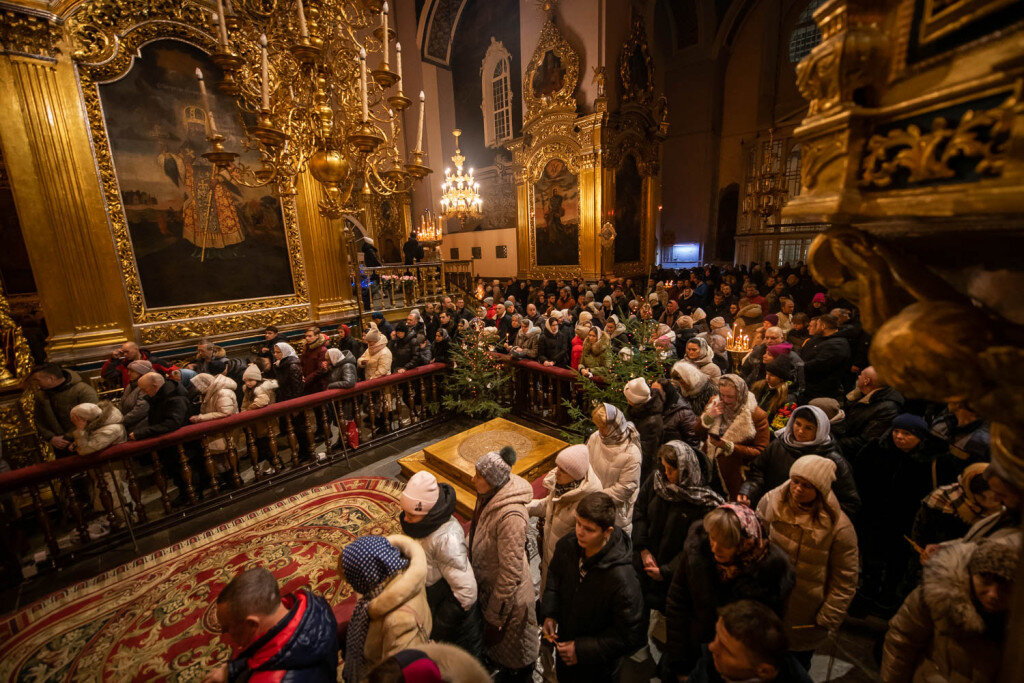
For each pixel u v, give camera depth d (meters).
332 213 4.04
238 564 3.76
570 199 14.84
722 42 19.48
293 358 5.49
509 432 5.13
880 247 0.68
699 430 3.30
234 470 4.72
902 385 0.60
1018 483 0.57
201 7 7.11
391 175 4.22
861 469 2.92
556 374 5.69
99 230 6.57
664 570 2.45
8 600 3.48
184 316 7.43
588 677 2.14
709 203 20.89
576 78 13.85
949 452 2.51
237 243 7.94
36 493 3.71
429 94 18.48
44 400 4.81
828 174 0.65
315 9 3.66
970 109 0.46
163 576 3.65
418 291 11.77
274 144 3.57
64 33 6.16
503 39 16.81
